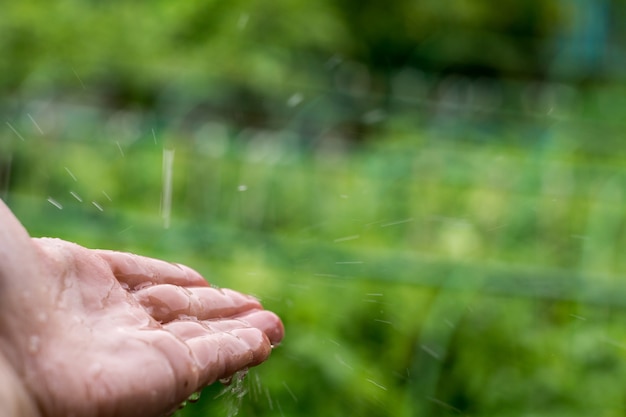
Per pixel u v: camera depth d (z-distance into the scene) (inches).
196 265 129.0
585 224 154.9
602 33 230.2
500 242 151.6
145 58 170.7
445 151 165.0
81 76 165.6
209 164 152.5
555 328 135.9
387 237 148.9
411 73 204.5
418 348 128.0
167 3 178.4
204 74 174.1
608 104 199.8
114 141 153.9
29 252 63.7
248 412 111.9
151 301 72.6
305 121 175.8
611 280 139.3
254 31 186.2
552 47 233.9
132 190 150.7
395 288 133.0
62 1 168.4
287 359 117.5
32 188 147.9
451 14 229.9
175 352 63.1
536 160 162.9
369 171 158.2
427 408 123.7
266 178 153.3
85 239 130.1
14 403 54.2
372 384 118.9
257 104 176.9
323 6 202.5
